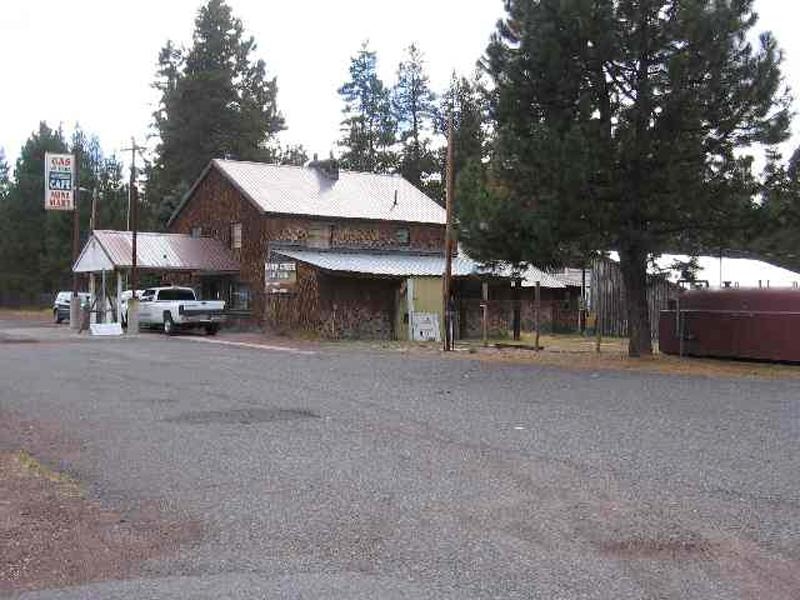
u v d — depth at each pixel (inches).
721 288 903.7
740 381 647.8
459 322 1403.8
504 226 810.8
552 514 266.7
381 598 196.2
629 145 788.6
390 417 466.6
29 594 202.4
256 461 348.5
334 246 1493.6
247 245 1492.4
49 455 365.4
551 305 1617.9
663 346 922.7
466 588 202.8
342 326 1296.8
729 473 322.7
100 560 227.1
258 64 2431.1
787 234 847.7
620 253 876.6
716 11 758.5
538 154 770.8
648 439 395.2
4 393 569.6
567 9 773.9
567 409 495.8
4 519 263.6
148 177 2496.3
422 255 1546.5
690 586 204.1
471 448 374.3
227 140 2310.5
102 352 942.4
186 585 206.8
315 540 242.1
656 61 800.3
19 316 2278.5
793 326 778.8
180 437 404.2
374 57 2650.1
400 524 257.1
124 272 1534.2
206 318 1359.5
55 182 1573.6
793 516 263.3
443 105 2375.7
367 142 2610.7
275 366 782.5
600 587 203.2
